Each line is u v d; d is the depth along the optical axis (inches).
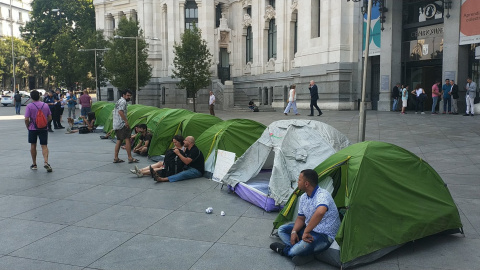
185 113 483.5
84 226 241.8
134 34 1432.1
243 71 1576.0
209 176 362.0
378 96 1021.8
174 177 350.3
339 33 1027.9
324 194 189.2
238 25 1588.3
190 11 1640.0
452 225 213.8
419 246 207.5
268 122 789.9
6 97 1999.3
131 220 251.8
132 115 620.4
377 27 981.2
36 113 388.2
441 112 826.8
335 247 189.3
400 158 219.5
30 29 2116.1
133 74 1417.3
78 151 522.0
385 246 192.9
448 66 820.6
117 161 440.1
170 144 454.0
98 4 1962.4
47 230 235.3
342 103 1036.5
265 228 236.7
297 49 1234.0
